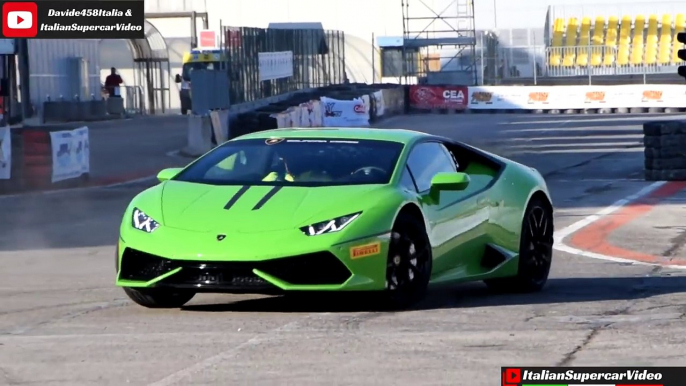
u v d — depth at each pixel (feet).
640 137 217.15
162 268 48.52
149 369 39.09
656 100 300.40
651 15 360.48
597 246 84.07
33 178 132.67
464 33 363.76
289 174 53.21
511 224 59.36
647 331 46.37
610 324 48.19
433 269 53.16
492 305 54.54
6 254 80.89
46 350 42.68
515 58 356.59
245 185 52.44
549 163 170.09
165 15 376.07
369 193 50.60
